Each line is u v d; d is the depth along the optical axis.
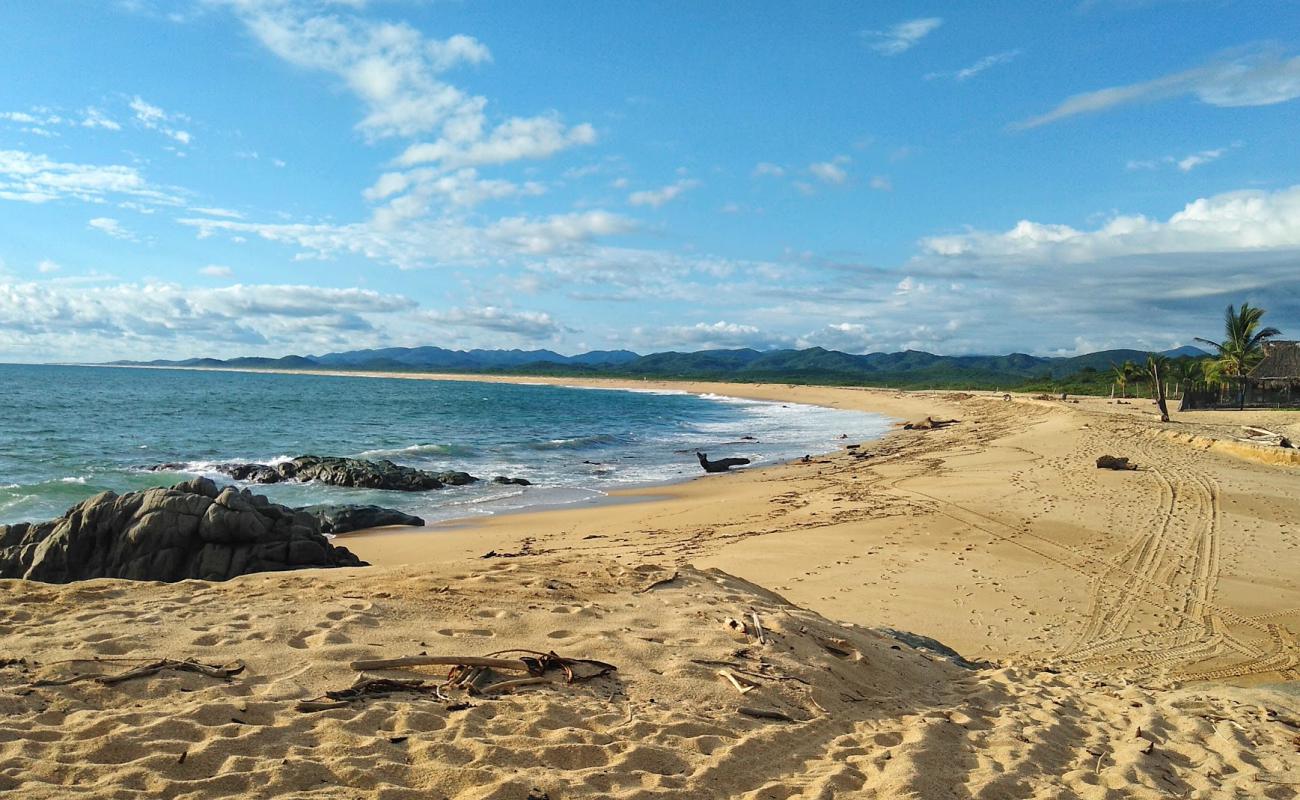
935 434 38.84
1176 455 24.77
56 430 36.91
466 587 7.48
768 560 13.23
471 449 33.34
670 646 6.32
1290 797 5.15
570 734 4.71
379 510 17.64
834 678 6.21
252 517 12.32
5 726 4.17
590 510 19.67
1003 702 6.59
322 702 4.80
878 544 14.34
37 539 12.59
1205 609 10.67
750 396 98.00
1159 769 5.40
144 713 4.46
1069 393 73.25
